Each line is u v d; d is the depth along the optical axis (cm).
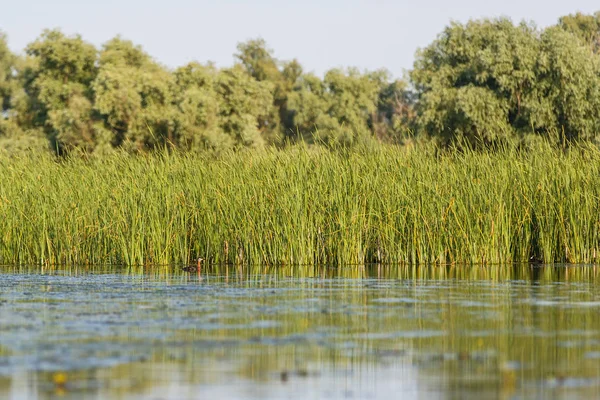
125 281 5638
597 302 4500
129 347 3275
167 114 15400
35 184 7500
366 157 7394
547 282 5506
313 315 4044
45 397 2569
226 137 15625
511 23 14962
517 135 13788
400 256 6969
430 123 14875
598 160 7319
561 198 7119
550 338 3453
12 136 18700
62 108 19562
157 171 7406
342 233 6894
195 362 3031
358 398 2583
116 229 7150
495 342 3375
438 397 2592
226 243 7075
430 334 3544
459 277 5866
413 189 7025
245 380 2784
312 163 7231
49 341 3388
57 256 7294
